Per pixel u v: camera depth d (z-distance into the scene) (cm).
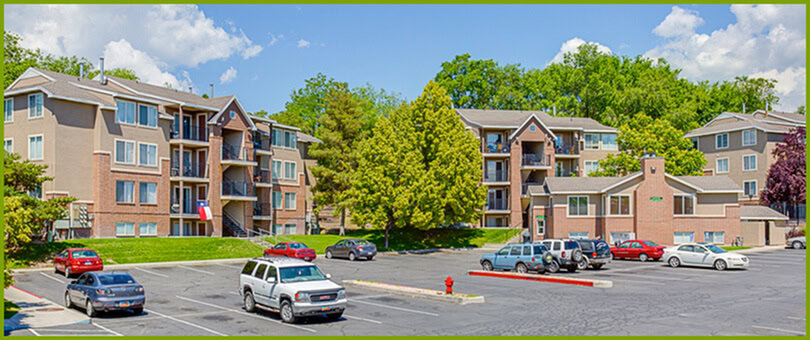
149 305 2566
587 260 3838
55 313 2359
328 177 6378
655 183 5484
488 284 3192
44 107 4512
